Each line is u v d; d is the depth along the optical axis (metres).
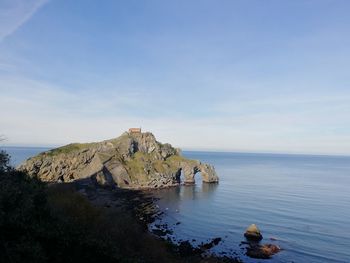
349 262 60.12
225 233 78.56
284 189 154.38
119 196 130.38
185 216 96.25
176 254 58.50
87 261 22.92
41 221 24.36
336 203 117.44
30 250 19.81
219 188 158.12
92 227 31.78
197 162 185.00
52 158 150.62
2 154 33.12
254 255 62.78
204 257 60.84
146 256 35.94
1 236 20.53
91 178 145.88
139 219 88.44
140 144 182.38
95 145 166.62
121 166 159.75
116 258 24.53
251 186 165.25
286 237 74.81
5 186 25.33
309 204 114.94
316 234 76.94
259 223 87.38
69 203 35.84
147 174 164.62
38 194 28.31
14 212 22.81
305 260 61.00
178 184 172.50
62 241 22.77
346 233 77.75
